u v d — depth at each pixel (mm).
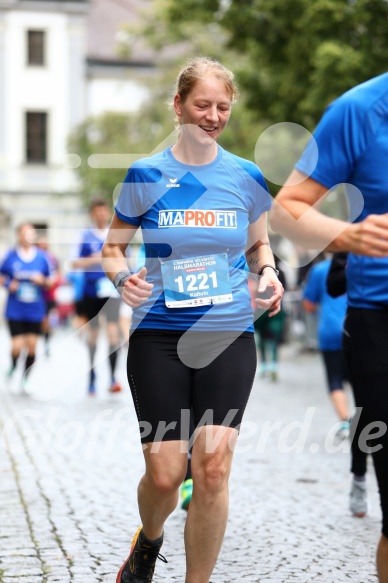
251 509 13789
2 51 103500
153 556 9336
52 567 10680
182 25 44812
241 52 43844
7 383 30547
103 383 29812
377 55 37031
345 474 16562
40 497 14312
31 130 103875
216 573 10578
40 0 103625
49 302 42562
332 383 19594
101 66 105312
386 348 7695
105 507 13711
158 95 76312
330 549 11641
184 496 12914
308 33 37875
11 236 101625
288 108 40812
